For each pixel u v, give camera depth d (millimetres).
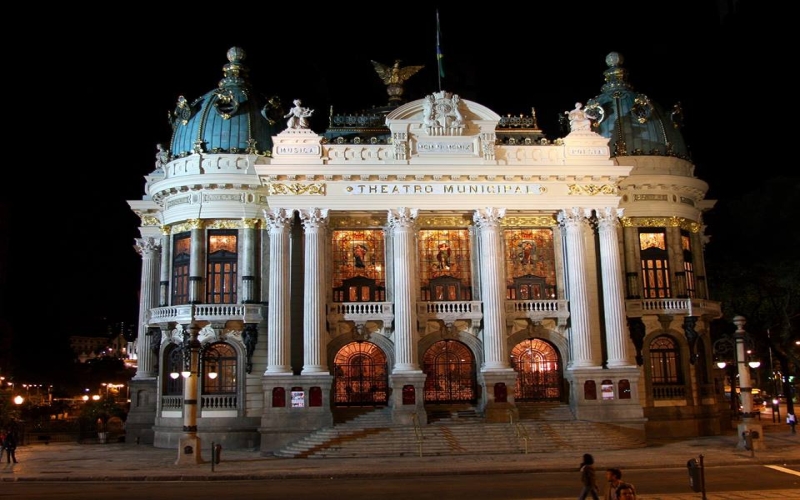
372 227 52281
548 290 52531
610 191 51500
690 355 53062
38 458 45031
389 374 50125
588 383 48969
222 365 51219
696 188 55875
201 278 51719
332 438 44500
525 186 50969
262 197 52531
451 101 51281
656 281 54219
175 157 54562
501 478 32750
